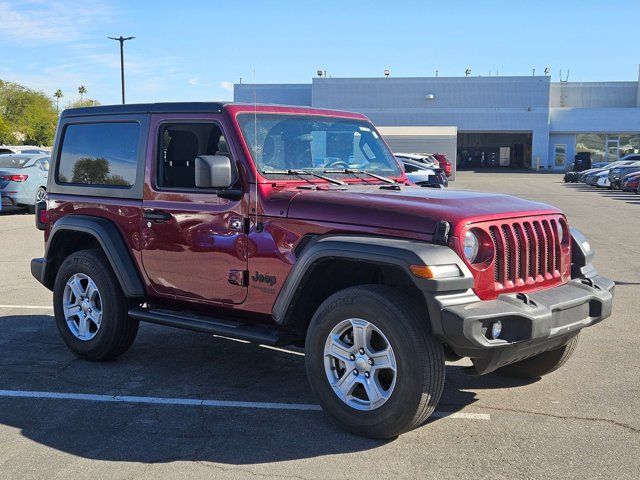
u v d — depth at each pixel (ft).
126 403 16.29
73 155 19.77
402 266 12.99
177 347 21.06
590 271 16.55
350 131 18.40
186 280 17.07
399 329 13.28
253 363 19.45
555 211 15.76
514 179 151.84
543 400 16.49
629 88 221.66
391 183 17.99
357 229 14.24
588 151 211.82
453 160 147.33
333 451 13.58
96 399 16.56
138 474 12.66
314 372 14.56
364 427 13.94
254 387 17.43
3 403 16.28
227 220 16.08
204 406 16.10
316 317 14.47
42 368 18.93
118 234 18.34
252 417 15.39
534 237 14.83
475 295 13.51
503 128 209.56
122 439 14.24
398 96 208.85
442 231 13.32
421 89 208.33
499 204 14.89
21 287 30.14
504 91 207.82
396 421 13.51
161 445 13.93
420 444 13.92
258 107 16.58
